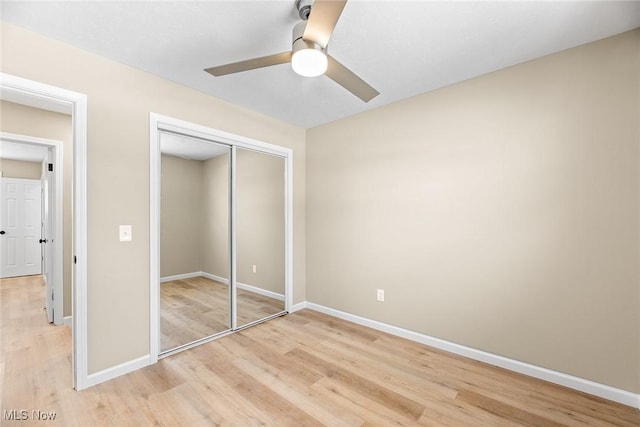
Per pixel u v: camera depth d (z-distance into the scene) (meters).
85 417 1.61
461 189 2.36
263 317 3.19
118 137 2.05
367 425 1.58
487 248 2.23
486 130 2.24
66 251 2.94
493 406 1.73
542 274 2.01
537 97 2.02
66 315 2.94
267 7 1.51
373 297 2.94
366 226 2.99
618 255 1.75
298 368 2.17
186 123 2.42
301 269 3.56
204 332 2.75
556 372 1.95
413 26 1.66
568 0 1.46
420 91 2.55
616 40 1.75
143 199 2.17
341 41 1.80
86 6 1.50
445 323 2.46
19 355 2.30
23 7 1.50
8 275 5.20
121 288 2.05
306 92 2.56
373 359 2.31
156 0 1.46
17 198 5.30
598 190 1.81
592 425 1.57
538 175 2.02
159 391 1.86
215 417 1.63
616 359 1.76
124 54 1.96
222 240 2.95
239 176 2.95
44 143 2.80
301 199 3.57
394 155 2.78
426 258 2.56
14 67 1.65
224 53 1.96
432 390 1.90
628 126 1.72
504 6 1.50
